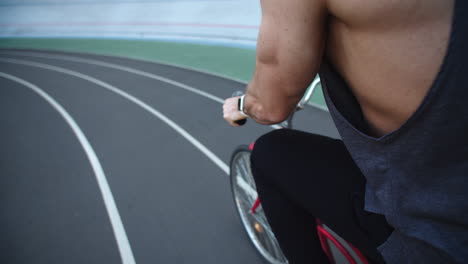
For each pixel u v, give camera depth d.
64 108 6.46
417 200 0.60
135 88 7.40
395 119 0.57
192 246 2.51
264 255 2.19
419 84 0.49
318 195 0.96
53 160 4.23
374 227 0.85
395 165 0.60
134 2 15.81
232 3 12.93
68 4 17.58
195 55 10.46
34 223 2.97
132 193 3.26
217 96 6.20
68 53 13.16
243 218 2.24
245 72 7.85
